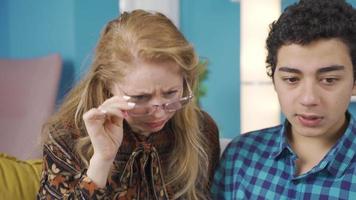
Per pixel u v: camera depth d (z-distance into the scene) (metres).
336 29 0.82
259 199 1.00
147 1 2.93
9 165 1.15
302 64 0.83
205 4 3.03
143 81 0.87
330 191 0.92
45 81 2.54
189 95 0.97
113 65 0.91
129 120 0.95
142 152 1.01
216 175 1.11
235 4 2.97
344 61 0.83
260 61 2.83
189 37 3.08
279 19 0.90
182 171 1.06
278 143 1.04
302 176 0.95
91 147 0.97
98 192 0.89
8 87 2.62
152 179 1.02
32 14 2.88
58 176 0.95
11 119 2.54
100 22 2.80
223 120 3.09
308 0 0.86
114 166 1.00
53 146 0.97
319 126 0.87
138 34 0.89
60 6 2.75
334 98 0.84
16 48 2.99
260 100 2.85
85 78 1.00
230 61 3.02
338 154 0.93
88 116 0.89
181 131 1.07
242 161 1.07
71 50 2.73
